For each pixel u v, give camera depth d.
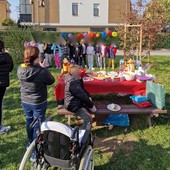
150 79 5.35
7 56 4.18
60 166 2.86
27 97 3.43
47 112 5.63
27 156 2.79
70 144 2.71
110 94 6.57
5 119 5.24
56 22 30.44
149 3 11.01
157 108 4.64
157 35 11.13
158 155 3.81
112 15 30.72
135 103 4.84
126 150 4.01
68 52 11.48
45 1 29.75
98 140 4.34
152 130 4.66
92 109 4.34
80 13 30.50
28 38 12.45
